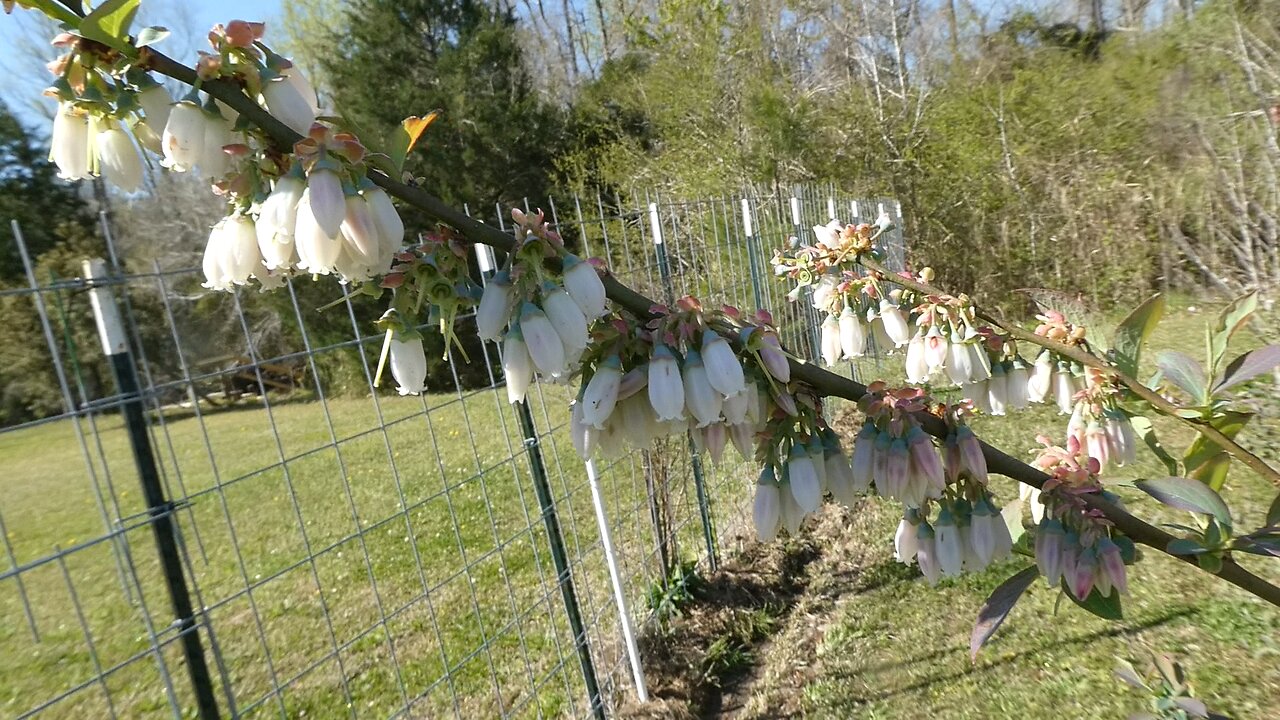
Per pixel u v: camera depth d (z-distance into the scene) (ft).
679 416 3.17
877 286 6.78
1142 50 37.47
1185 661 9.34
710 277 14.97
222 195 3.07
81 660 14.40
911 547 4.35
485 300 3.13
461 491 20.95
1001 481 15.65
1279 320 16.24
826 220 25.96
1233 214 21.16
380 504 21.36
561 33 80.38
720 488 15.93
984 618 3.90
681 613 12.53
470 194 51.13
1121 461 5.19
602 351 3.42
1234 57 22.84
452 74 50.37
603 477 17.13
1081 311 8.96
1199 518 4.36
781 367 3.29
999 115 34.88
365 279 3.10
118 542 5.37
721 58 38.06
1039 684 9.50
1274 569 10.88
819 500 3.63
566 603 9.53
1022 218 31.94
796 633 12.04
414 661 12.65
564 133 55.11
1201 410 4.44
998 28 50.44
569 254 3.12
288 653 13.65
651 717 10.27
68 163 2.93
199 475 27.66
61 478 30.42
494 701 11.08
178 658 14.05
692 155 37.83
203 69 2.75
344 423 32.14
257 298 34.86
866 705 9.91
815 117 36.24
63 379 5.09
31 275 4.99
